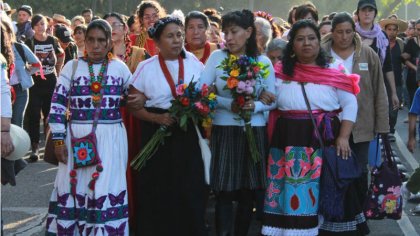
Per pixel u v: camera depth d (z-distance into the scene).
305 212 7.13
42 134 16.20
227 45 7.24
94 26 6.99
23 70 11.19
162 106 7.13
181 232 7.17
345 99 7.29
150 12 8.80
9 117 6.73
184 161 7.11
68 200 6.99
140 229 7.28
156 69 7.18
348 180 7.15
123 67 7.16
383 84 8.37
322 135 7.19
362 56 8.31
